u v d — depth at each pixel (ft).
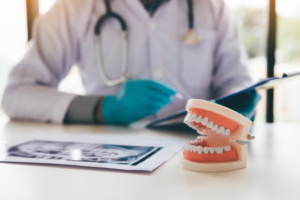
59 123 2.97
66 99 3.01
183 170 1.26
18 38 5.30
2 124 2.91
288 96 8.92
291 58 10.19
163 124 2.50
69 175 1.20
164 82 3.85
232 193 0.98
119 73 3.88
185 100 3.84
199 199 0.93
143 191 1.01
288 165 1.33
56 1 3.97
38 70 3.63
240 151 1.28
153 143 1.81
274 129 2.41
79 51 4.03
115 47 3.86
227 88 3.75
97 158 1.45
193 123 1.37
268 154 1.55
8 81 3.45
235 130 1.29
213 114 1.25
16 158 1.46
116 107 2.87
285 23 10.14
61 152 1.58
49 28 3.82
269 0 4.66
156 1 3.92
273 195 0.96
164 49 3.88
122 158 1.44
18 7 5.17
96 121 2.96
